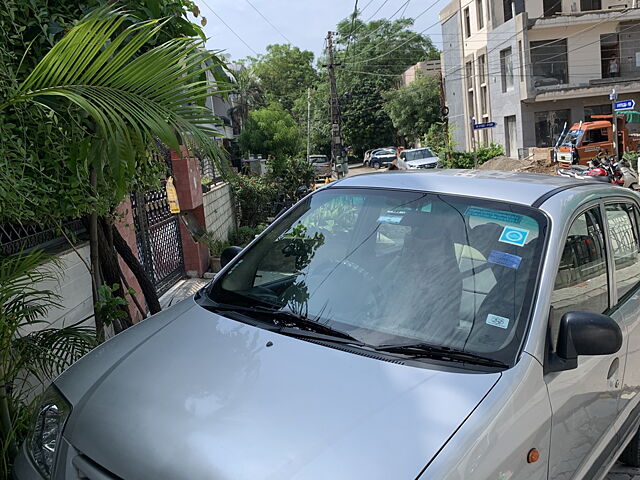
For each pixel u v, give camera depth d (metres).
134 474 1.75
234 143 36.75
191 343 2.36
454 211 2.77
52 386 2.37
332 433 1.78
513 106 32.06
